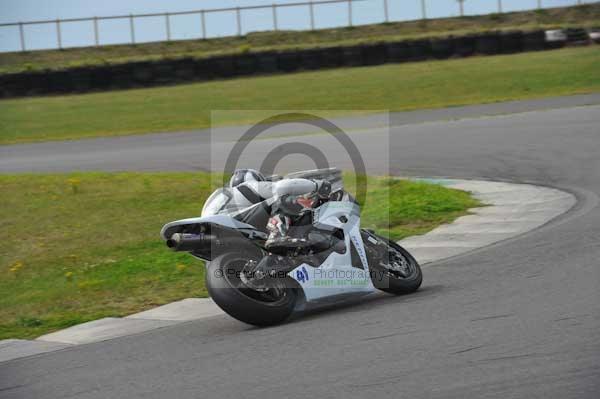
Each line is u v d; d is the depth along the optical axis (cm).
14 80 10100
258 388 1430
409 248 2847
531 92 7938
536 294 1941
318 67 10806
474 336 1620
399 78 9519
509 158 4641
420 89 8700
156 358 1733
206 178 4500
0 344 2081
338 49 10825
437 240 2923
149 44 13675
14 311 2473
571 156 4509
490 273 2273
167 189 4209
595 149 4638
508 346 1532
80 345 1962
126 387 1534
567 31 11050
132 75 10431
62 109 9088
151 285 2605
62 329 2208
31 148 6800
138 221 3575
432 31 13912
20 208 3900
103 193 4159
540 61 9819
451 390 1323
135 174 4709
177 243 1922
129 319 2222
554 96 7469
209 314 2173
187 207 3809
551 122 5788
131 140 6888
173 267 2795
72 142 7025
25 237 3403
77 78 10250
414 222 3319
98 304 2450
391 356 1538
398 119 6912
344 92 8888
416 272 2161
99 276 2778
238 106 8569
